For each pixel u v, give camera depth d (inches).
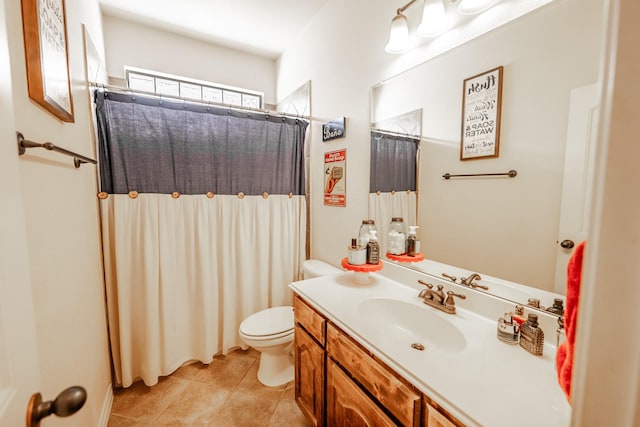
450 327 40.2
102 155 63.4
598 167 10.5
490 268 42.3
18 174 18.5
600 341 10.6
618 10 9.4
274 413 60.9
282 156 86.0
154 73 95.4
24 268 18.6
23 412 17.1
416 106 52.9
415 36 51.8
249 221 83.1
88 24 63.8
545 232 35.8
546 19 34.2
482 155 42.5
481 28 41.1
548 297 35.8
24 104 29.8
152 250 68.7
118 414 60.4
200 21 90.1
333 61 76.9
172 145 70.6
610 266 10.1
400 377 31.9
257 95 114.8
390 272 60.0
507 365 31.0
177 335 74.1
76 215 46.8
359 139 68.3
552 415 24.0
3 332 16.2
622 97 9.4
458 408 25.1
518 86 37.5
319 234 88.6
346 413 40.8
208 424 58.1
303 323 53.1
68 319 40.4
